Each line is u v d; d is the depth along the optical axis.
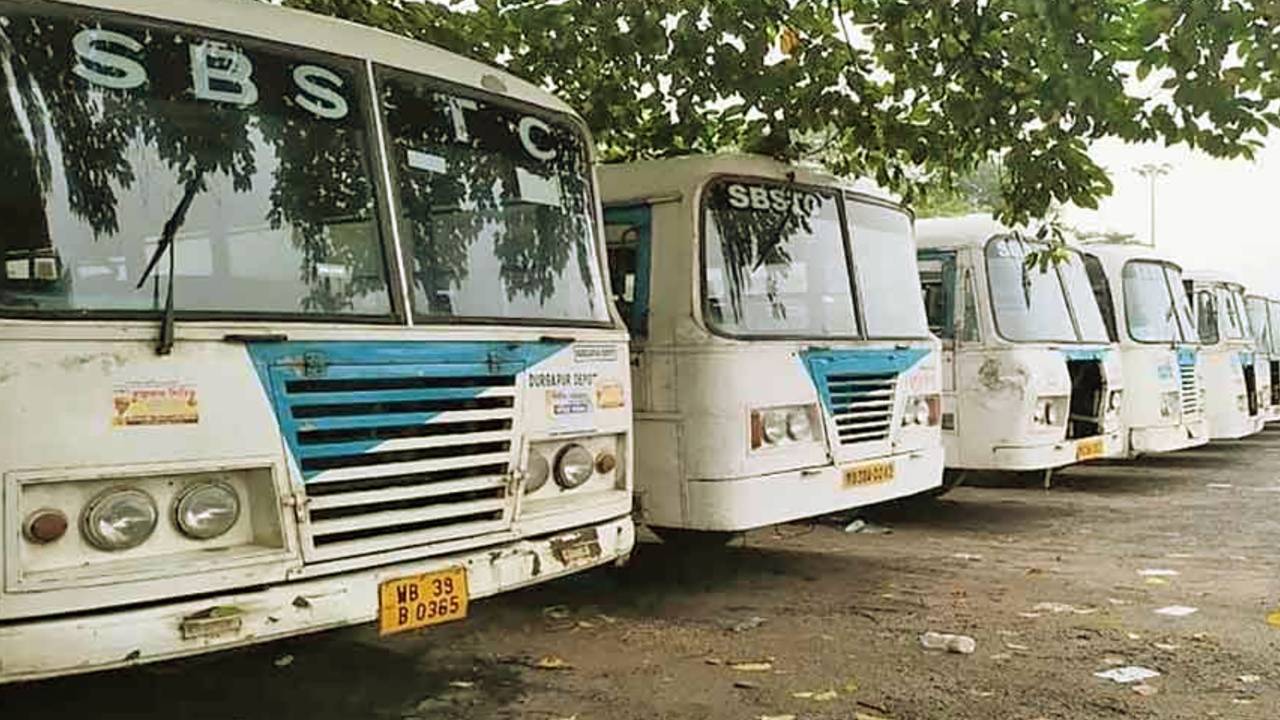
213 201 3.75
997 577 6.98
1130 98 6.03
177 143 3.73
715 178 6.32
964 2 6.16
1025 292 9.39
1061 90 5.92
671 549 7.00
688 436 6.08
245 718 4.47
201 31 3.87
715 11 6.66
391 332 4.06
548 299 4.80
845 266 7.01
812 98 6.91
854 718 4.39
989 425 9.09
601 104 7.10
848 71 6.94
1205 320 13.63
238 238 3.79
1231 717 4.36
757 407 6.14
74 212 3.44
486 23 6.78
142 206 3.59
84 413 3.30
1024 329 9.23
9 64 3.43
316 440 3.80
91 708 4.57
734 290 6.29
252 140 3.92
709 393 6.04
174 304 3.55
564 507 4.66
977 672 4.98
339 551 3.85
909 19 6.43
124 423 3.38
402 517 4.04
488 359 4.37
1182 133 6.02
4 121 3.38
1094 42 5.79
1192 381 12.09
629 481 5.06
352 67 4.28
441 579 4.12
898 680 4.88
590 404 4.83
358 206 4.16
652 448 6.21
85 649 3.27
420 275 4.27
